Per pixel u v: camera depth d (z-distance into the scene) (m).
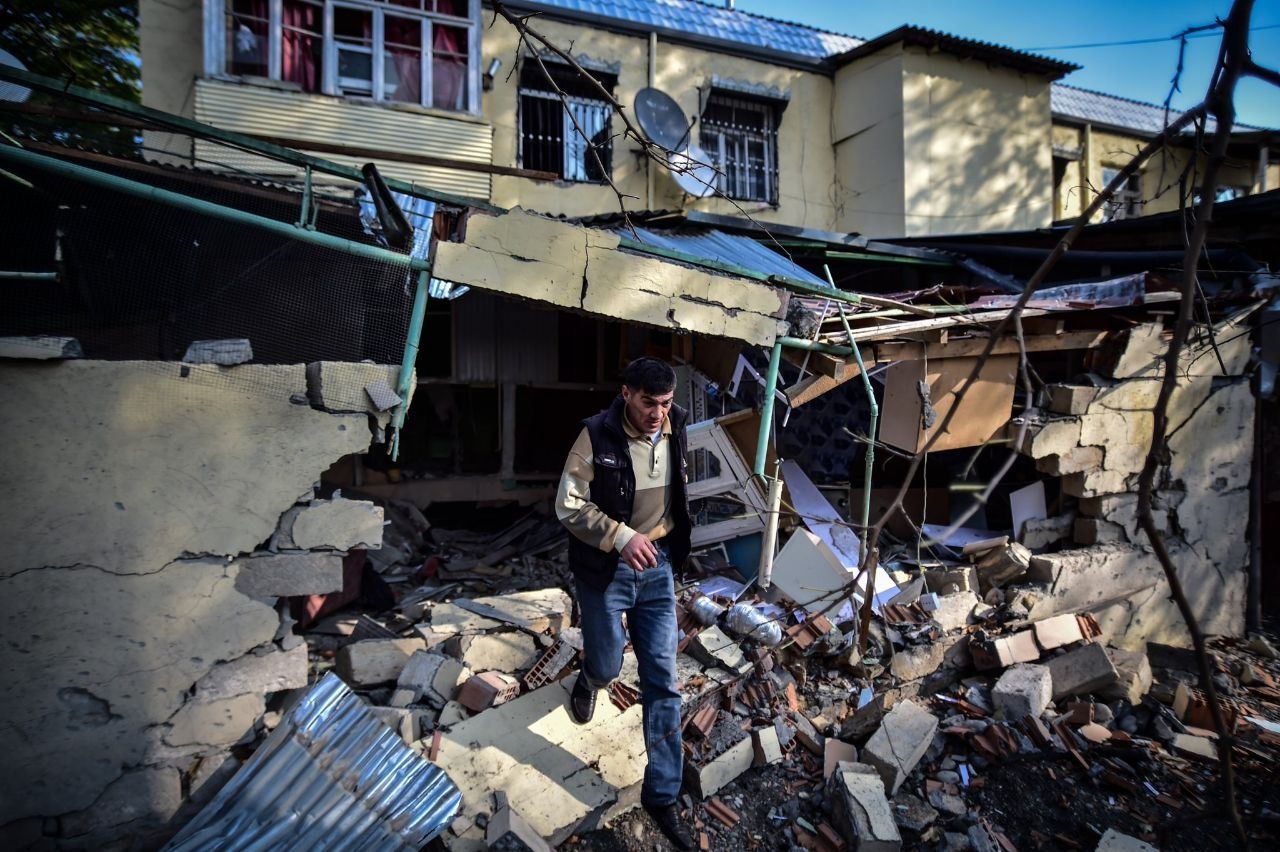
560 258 3.27
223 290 3.10
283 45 7.22
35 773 2.49
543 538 6.35
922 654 4.01
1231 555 5.43
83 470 2.53
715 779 3.23
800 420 6.76
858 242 7.30
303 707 2.79
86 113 2.82
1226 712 4.05
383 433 2.96
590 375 7.27
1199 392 5.20
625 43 9.64
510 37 8.98
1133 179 12.97
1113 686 3.98
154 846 2.66
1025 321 4.58
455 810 2.76
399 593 5.12
